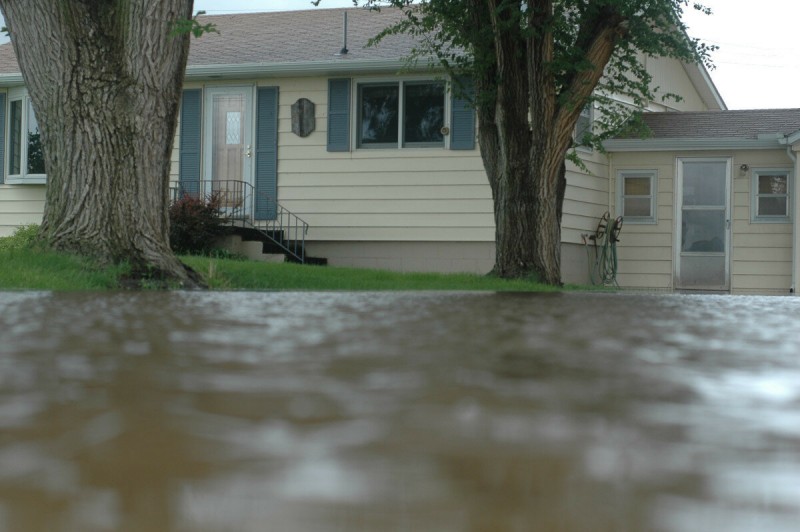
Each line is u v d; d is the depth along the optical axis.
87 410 0.62
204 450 0.48
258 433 0.53
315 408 0.65
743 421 0.59
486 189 17.47
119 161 8.56
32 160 19.34
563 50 13.52
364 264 18.11
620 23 13.10
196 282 8.84
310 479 0.42
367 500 0.38
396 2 15.51
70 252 8.52
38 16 8.46
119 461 0.45
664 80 23.34
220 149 18.88
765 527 0.34
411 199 17.86
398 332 1.39
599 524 0.35
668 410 0.65
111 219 8.55
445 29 14.66
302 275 11.23
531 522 0.35
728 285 18.91
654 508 0.37
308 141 18.39
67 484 0.40
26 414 0.60
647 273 19.30
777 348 1.17
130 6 8.40
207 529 0.34
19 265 8.05
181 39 8.66
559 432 0.56
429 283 11.54
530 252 13.63
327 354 1.04
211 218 16.64
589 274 19.27
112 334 1.28
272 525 0.35
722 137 18.64
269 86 18.53
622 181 19.45
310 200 18.36
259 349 1.10
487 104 14.26
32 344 1.12
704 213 19.05
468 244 17.62
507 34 13.52
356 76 18.08
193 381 0.79
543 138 13.41
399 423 0.59
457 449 0.50
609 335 1.35
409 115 17.91
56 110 8.54
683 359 1.03
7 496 0.38
